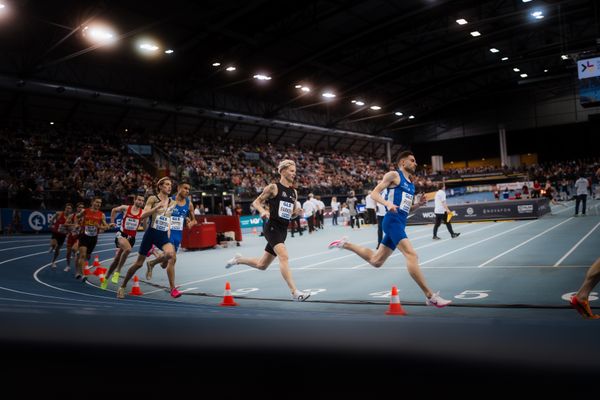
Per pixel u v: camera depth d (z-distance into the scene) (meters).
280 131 46.69
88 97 29.84
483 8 31.59
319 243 17.64
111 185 27.53
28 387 0.69
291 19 27.53
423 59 37.59
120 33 24.47
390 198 5.49
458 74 42.38
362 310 5.94
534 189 32.62
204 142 39.25
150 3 22.42
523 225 18.86
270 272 10.32
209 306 6.47
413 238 16.84
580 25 36.62
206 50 29.12
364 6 27.19
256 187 37.03
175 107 34.97
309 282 8.65
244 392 0.59
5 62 26.02
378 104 47.06
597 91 26.27
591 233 13.70
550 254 10.04
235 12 23.75
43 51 25.73
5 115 28.69
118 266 9.54
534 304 5.63
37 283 9.82
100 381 0.66
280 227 6.13
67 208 12.91
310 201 23.48
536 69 46.78
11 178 24.58
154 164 32.38
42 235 21.81
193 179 31.73
